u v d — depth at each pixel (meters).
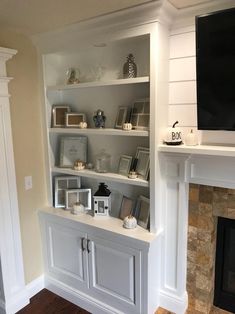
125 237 1.97
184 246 2.06
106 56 2.26
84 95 2.46
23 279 2.38
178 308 2.12
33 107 2.37
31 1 1.61
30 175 2.40
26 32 2.17
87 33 2.02
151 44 1.75
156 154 1.87
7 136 2.14
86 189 2.49
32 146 2.39
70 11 1.76
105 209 2.28
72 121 2.44
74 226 2.27
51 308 2.34
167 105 1.97
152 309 2.09
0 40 2.06
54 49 2.24
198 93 1.70
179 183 1.96
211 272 2.11
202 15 1.57
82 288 2.34
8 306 2.25
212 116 1.69
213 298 2.21
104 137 2.40
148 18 1.73
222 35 1.54
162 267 2.14
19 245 2.31
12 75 2.17
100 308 2.22
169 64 1.94
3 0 1.59
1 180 2.14
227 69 1.57
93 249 2.20
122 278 2.07
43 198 2.54
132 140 2.24
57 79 2.50
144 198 2.14
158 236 2.01
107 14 1.81
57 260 2.47
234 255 2.10
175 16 1.82
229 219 2.01
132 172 2.07
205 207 1.99
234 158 1.73
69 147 2.53
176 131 1.87
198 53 1.63
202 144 1.90
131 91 2.18
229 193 1.89
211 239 2.03
